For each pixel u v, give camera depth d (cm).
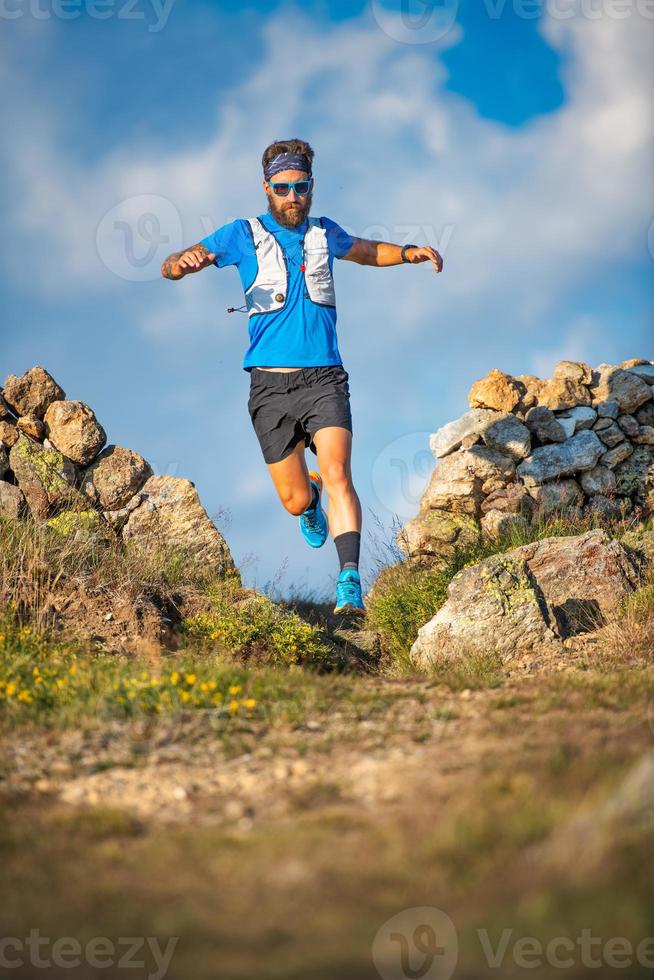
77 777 727
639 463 1917
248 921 456
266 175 1192
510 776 614
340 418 1145
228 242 1195
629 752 640
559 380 1948
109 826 607
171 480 1708
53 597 1412
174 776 719
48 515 1617
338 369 1175
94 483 1681
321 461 1133
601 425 1923
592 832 492
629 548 1559
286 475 1211
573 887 451
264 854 535
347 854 526
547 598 1449
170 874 521
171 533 1661
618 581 1445
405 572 1791
